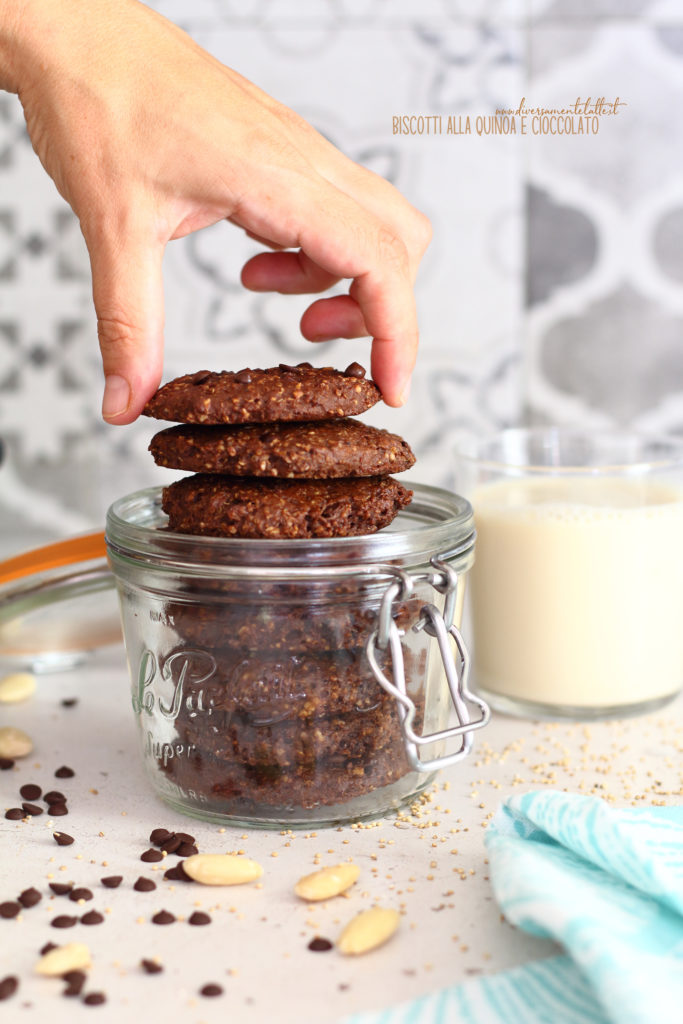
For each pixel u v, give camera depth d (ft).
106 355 1.52
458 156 2.73
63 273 2.89
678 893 1.29
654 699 1.84
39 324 2.93
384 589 1.45
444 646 1.45
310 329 1.82
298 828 1.52
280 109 1.75
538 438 2.00
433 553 1.48
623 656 1.80
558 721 1.84
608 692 1.81
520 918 1.29
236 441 1.46
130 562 1.49
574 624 1.79
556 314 2.80
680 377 2.81
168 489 1.55
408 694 1.52
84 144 1.49
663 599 1.80
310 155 1.73
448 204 2.76
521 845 1.39
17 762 1.71
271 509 1.46
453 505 1.62
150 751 1.57
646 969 1.19
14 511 3.05
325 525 1.46
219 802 1.51
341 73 2.71
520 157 2.72
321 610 1.44
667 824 1.45
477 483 1.84
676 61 2.64
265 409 1.45
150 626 1.53
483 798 1.60
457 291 2.80
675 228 2.73
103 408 1.53
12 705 1.92
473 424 2.87
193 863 1.41
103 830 1.53
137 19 1.53
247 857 1.47
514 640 1.82
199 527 1.49
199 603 1.46
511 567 1.80
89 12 1.51
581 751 1.73
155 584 1.48
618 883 1.34
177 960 1.29
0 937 1.33
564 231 2.75
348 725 1.49
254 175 1.50
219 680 1.48
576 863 1.38
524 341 2.82
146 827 1.53
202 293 2.85
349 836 1.51
